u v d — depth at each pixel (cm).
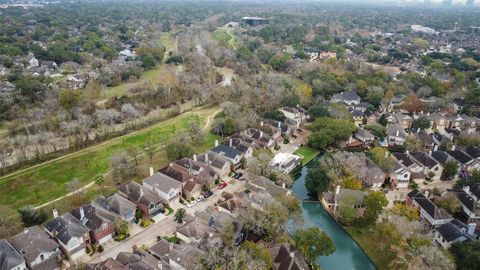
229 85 17725
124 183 10175
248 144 11869
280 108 15450
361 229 8794
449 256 7050
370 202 8631
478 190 9806
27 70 18400
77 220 7788
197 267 6612
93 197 9494
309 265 7362
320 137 12556
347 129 12900
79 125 12638
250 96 15938
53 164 11088
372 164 10788
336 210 9250
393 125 14000
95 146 12362
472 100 16800
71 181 9756
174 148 11131
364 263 8019
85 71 18612
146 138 13200
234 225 7881
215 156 10912
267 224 7806
